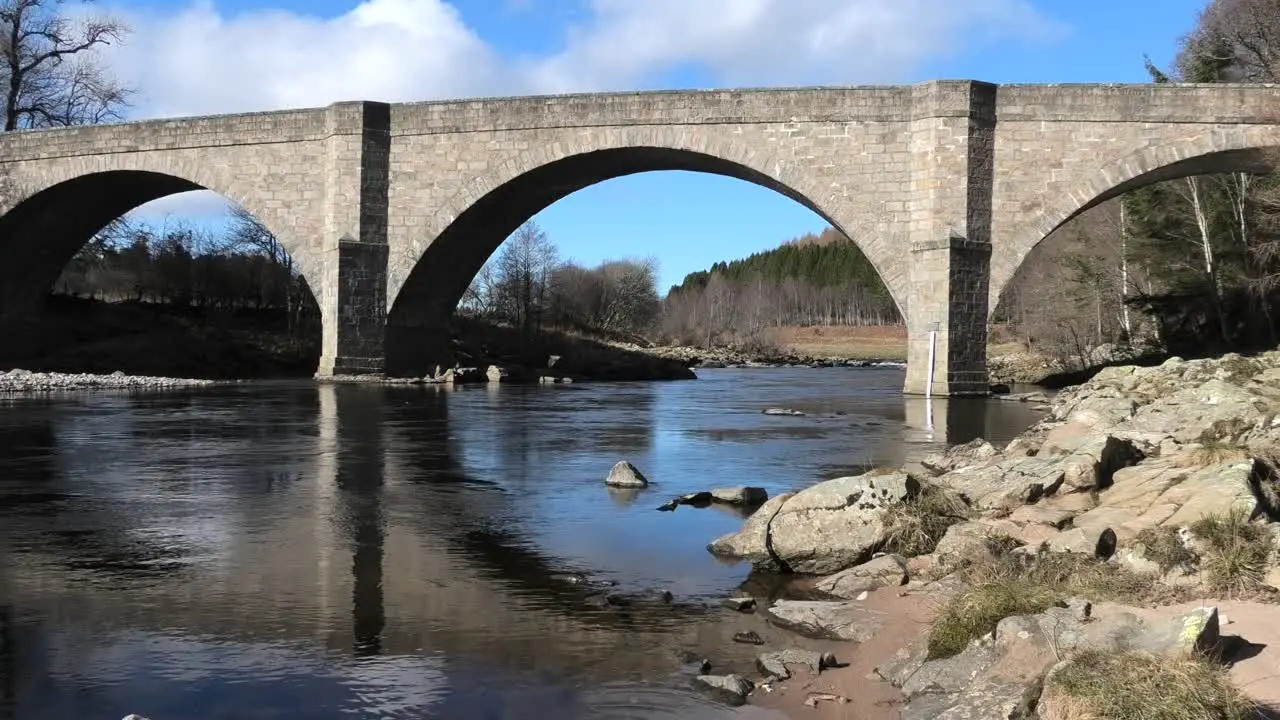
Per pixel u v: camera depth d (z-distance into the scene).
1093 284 48.75
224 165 39.84
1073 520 8.90
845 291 141.50
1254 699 4.83
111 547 9.69
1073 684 4.86
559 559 9.44
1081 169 32.56
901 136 33.47
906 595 7.91
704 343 107.19
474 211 38.28
